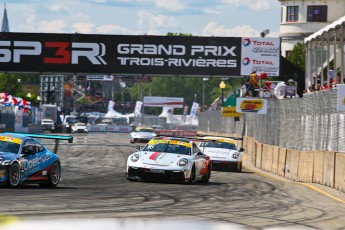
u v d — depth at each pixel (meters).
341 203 31.97
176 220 22.27
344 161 38.66
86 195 30.47
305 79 81.62
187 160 40.34
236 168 56.44
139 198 29.77
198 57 87.19
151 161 40.44
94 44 86.38
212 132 131.62
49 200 27.41
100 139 127.75
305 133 55.53
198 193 33.81
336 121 46.28
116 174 48.47
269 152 59.47
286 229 21.53
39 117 166.50
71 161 62.75
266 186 40.66
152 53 86.75
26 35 85.94
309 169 46.44
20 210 23.47
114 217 22.41
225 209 26.67
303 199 33.06
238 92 102.25
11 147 34.19
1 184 32.94
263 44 87.69
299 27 129.38
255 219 23.69
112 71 86.56
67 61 86.12
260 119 79.81
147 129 110.94
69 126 173.50
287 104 62.59
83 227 19.78
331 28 62.00
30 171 34.31
